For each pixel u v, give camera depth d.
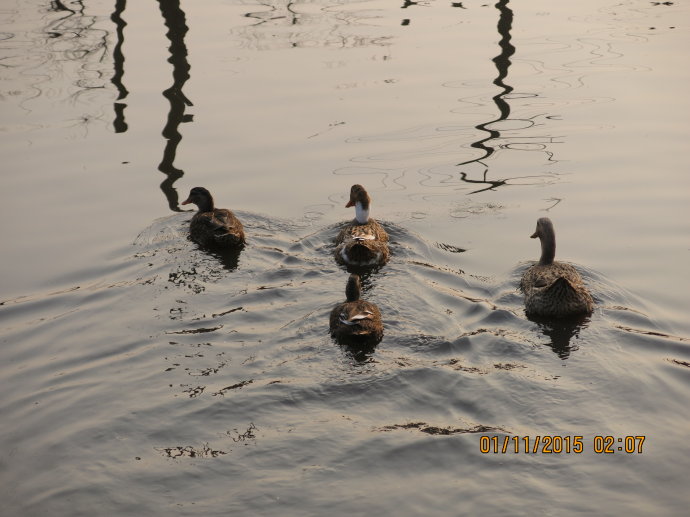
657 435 10.15
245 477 9.70
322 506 9.20
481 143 19.34
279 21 27.73
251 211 17.02
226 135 19.97
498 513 9.01
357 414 10.76
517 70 23.25
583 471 9.59
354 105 21.42
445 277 14.42
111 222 16.59
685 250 14.71
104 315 13.41
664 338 12.16
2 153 19.23
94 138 20.02
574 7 28.89
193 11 28.78
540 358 11.83
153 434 10.48
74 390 11.42
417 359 11.94
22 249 15.49
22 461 10.09
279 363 11.95
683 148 18.55
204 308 13.60
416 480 9.55
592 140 19.19
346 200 17.42
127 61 24.16
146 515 9.16
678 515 8.90
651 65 23.25
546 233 14.14
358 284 13.30
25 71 23.50
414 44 25.41
